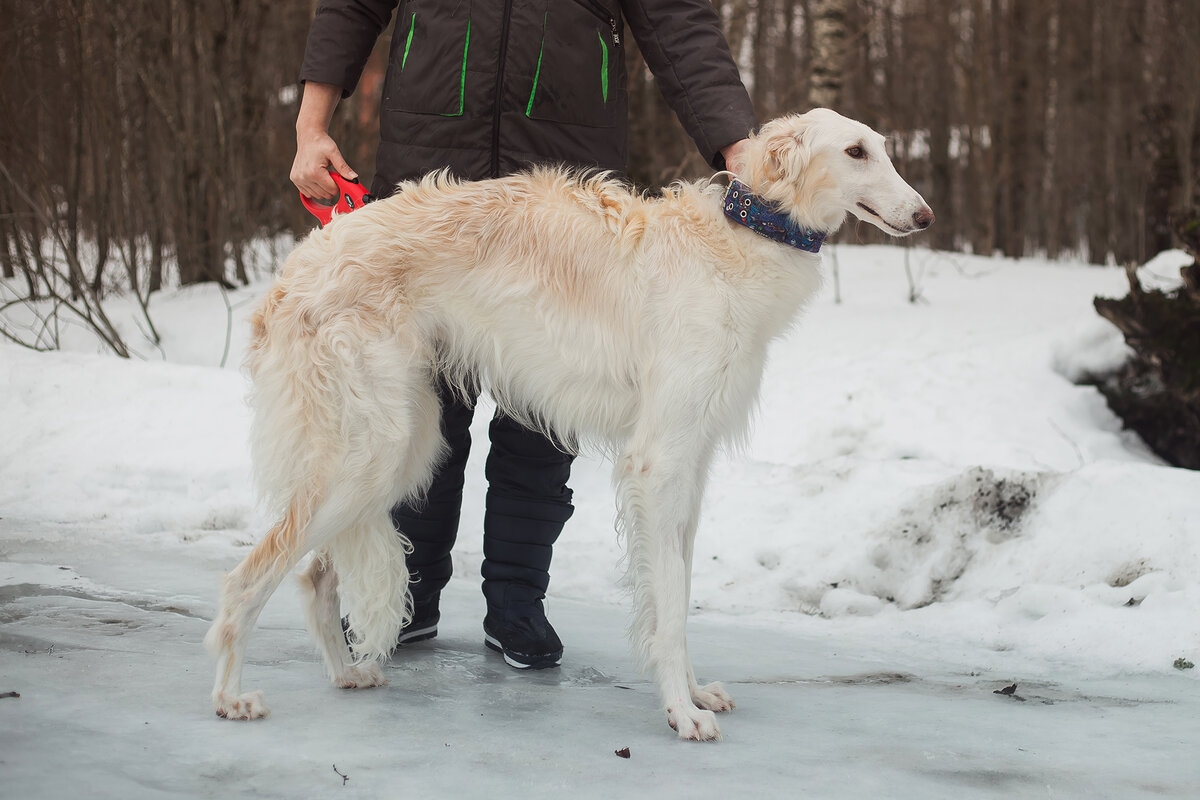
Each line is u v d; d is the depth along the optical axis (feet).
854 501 15.81
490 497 10.74
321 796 6.78
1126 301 23.09
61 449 18.51
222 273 38.37
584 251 9.36
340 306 8.96
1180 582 12.06
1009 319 31.01
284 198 43.50
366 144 41.70
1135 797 7.33
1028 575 13.21
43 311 32.32
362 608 9.29
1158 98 61.98
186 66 40.50
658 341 9.09
